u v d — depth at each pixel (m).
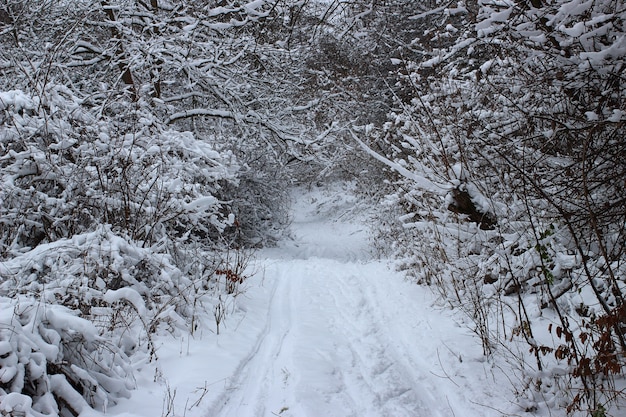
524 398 4.04
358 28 16.02
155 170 7.16
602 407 3.51
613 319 3.56
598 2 4.60
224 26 11.80
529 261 5.27
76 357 3.97
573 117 4.93
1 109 6.55
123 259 5.47
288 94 15.28
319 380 4.48
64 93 7.32
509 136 5.98
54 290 4.77
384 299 7.30
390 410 4.04
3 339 3.46
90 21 12.10
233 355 5.07
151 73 12.43
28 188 6.61
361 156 17.75
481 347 5.17
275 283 8.92
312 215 24.44
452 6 10.79
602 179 4.36
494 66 6.79
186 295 6.25
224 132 13.88
